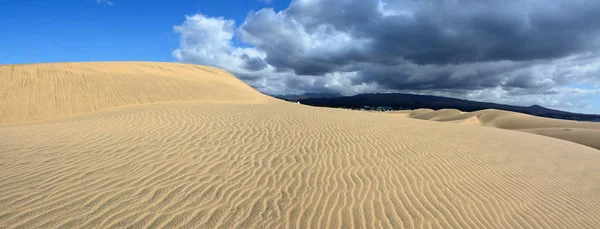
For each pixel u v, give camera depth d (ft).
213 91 108.06
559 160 34.45
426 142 37.17
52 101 68.74
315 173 22.80
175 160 22.77
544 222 17.98
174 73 122.31
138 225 13.56
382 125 48.14
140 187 17.39
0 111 60.64
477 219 17.34
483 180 24.38
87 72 93.04
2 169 18.47
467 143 39.11
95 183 17.33
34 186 16.34
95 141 26.55
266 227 14.57
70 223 13.14
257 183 19.90
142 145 26.16
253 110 55.01
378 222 15.93
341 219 15.97
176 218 14.49
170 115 43.83
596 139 91.20
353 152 29.55
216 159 24.03
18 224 12.68
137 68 116.06
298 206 17.10
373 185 21.21
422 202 18.98
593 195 23.85
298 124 41.91
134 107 69.92
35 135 28.04
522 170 28.50
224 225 14.34
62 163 20.21
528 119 152.05
